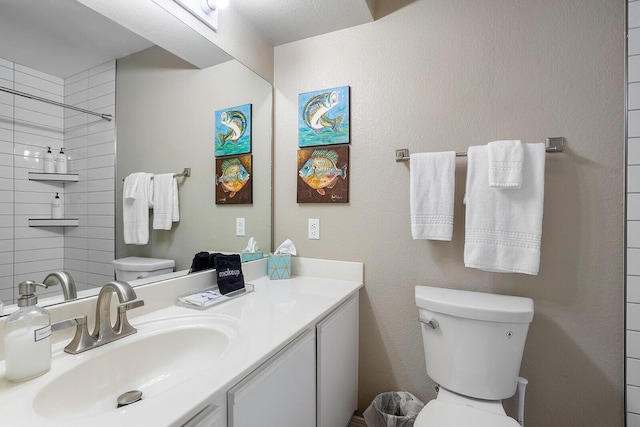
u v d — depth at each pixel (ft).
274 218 5.97
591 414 4.09
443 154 4.46
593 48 4.00
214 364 2.43
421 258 4.91
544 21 4.22
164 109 4.05
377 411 4.63
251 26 5.36
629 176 3.71
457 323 4.07
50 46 2.94
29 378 2.22
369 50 5.22
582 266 4.08
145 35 3.78
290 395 3.14
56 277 2.91
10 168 2.66
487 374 3.93
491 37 4.49
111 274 3.40
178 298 3.98
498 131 4.45
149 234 3.85
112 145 3.46
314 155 5.56
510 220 4.09
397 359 5.08
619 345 3.94
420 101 4.89
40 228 2.85
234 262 4.50
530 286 4.33
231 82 5.02
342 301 4.33
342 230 5.41
